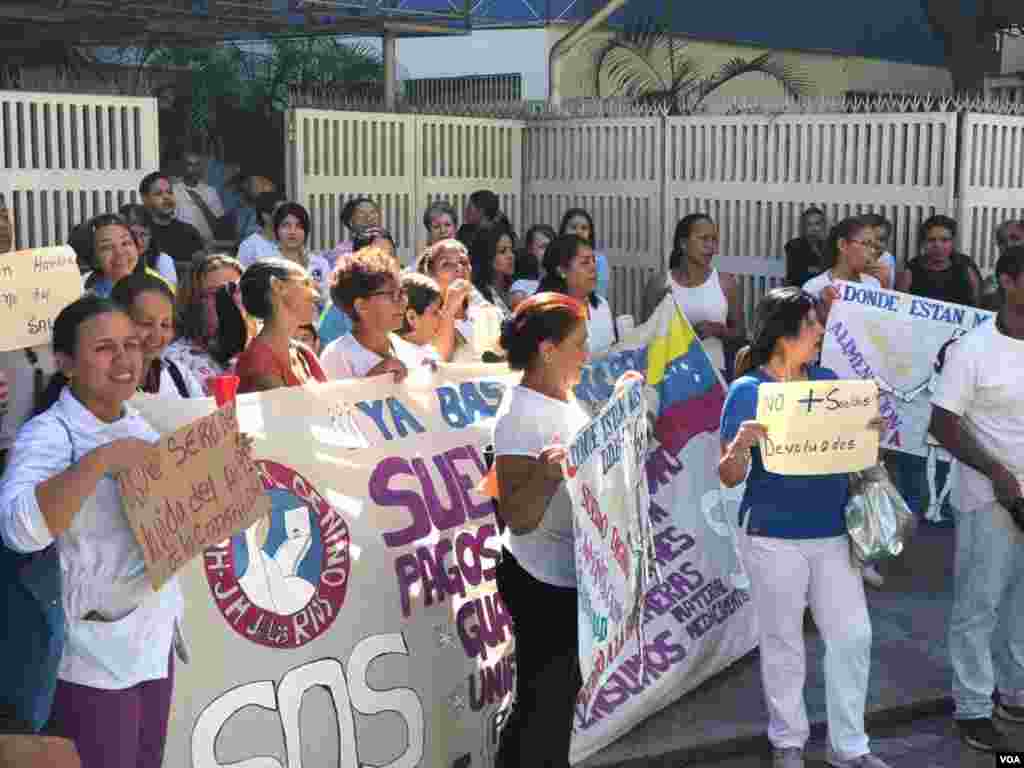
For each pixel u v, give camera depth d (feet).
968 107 33.58
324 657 15.55
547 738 15.19
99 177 32.27
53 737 10.60
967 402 18.85
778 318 17.16
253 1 39.45
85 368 12.28
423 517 16.84
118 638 12.42
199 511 12.59
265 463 15.56
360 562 16.10
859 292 24.35
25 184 30.86
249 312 17.08
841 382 16.46
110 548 12.31
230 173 51.21
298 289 16.90
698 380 21.30
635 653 18.95
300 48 53.62
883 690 20.06
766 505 17.07
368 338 17.80
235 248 40.65
